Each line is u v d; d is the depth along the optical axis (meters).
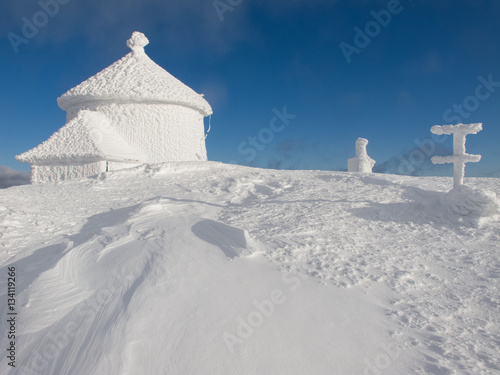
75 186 12.63
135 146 23.52
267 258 5.25
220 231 5.87
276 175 14.14
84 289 4.57
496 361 3.24
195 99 26.17
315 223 7.12
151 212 7.28
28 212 8.47
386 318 3.94
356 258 5.52
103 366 3.17
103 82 23.95
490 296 4.50
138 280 4.47
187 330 3.57
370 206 8.82
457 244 6.39
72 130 20.28
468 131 8.44
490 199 7.49
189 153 25.77
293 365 3.18
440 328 3.77
